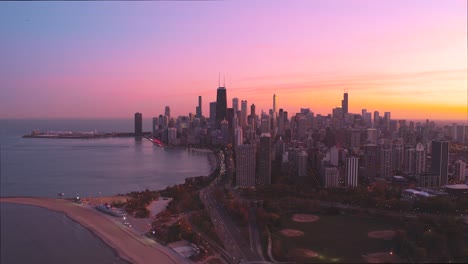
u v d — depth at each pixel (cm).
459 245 15288
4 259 19875
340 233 17250
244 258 17225
